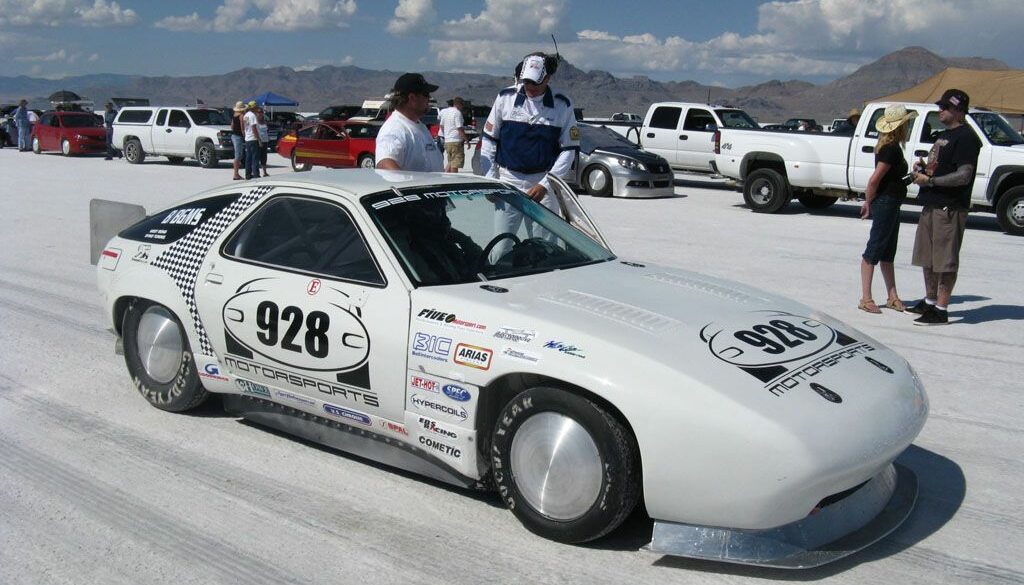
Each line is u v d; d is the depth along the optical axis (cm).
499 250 435
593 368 333
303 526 370
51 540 357
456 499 396
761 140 1561
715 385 322
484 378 356
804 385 335
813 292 864
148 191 1758
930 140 1408
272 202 455
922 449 466
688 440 316
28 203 1538
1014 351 657
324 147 2469
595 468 337
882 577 331
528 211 479
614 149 1794
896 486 387
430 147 605
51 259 998
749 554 320
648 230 1291
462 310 373
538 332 353
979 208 1391
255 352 438
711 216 1493
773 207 1545
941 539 364
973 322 749
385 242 406
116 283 505
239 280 443
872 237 768
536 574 330
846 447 317
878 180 752
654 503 329
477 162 665
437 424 377
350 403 408
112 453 446
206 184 1947
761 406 317
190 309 466
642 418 322
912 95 2919
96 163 2728
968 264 1058
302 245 434
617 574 330
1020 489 416
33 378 567
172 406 497
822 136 1493
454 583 324
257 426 486
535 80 611
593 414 333
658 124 2092
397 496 399
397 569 335
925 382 580
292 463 435
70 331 684
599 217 1439
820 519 336
